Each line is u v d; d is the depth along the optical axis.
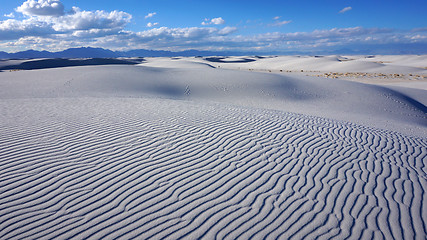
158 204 3.84
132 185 4.27
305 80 25.22
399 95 20.89
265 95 19.56
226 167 4.98
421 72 46.91
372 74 43.34
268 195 4.15
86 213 3.59
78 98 11.53
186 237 3.26
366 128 8.55
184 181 4.46
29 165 4.72
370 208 3.90
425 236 3.38
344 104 17.92
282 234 3.36
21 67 74.94
